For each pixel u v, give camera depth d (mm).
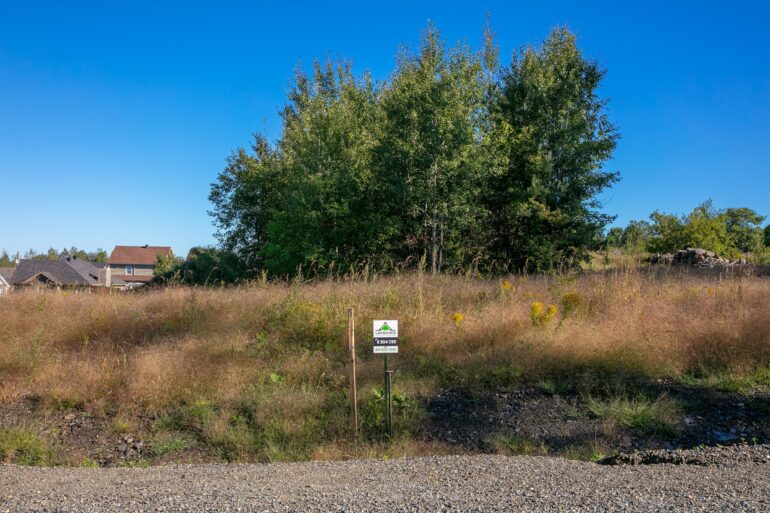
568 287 13305
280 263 28000
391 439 7422
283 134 35531
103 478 5500
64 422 8406
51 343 11391
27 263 59531
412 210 26703
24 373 9898
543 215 27469
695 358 9305
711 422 7535
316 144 27828
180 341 11070
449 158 24922
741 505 3936
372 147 26875
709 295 12203
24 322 12516
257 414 8117
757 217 51188
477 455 6273
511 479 4848
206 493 4570
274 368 9930
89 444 7785
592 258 28656
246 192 36312
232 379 9289
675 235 37906
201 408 8430
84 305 14070
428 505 4059
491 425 7797
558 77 29844
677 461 5504
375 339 7543
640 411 7617
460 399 8609
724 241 38625
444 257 27516
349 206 27375
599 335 9836
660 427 7355
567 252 27953
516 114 30031
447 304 12938
